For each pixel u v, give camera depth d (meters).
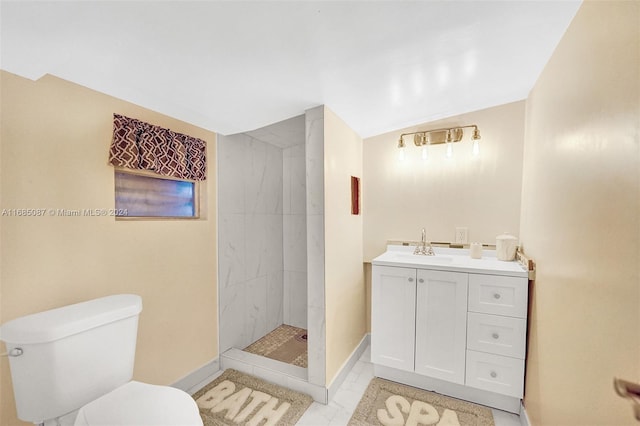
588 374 0.87
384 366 1.97
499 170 1.99
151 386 1.20
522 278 1.55
